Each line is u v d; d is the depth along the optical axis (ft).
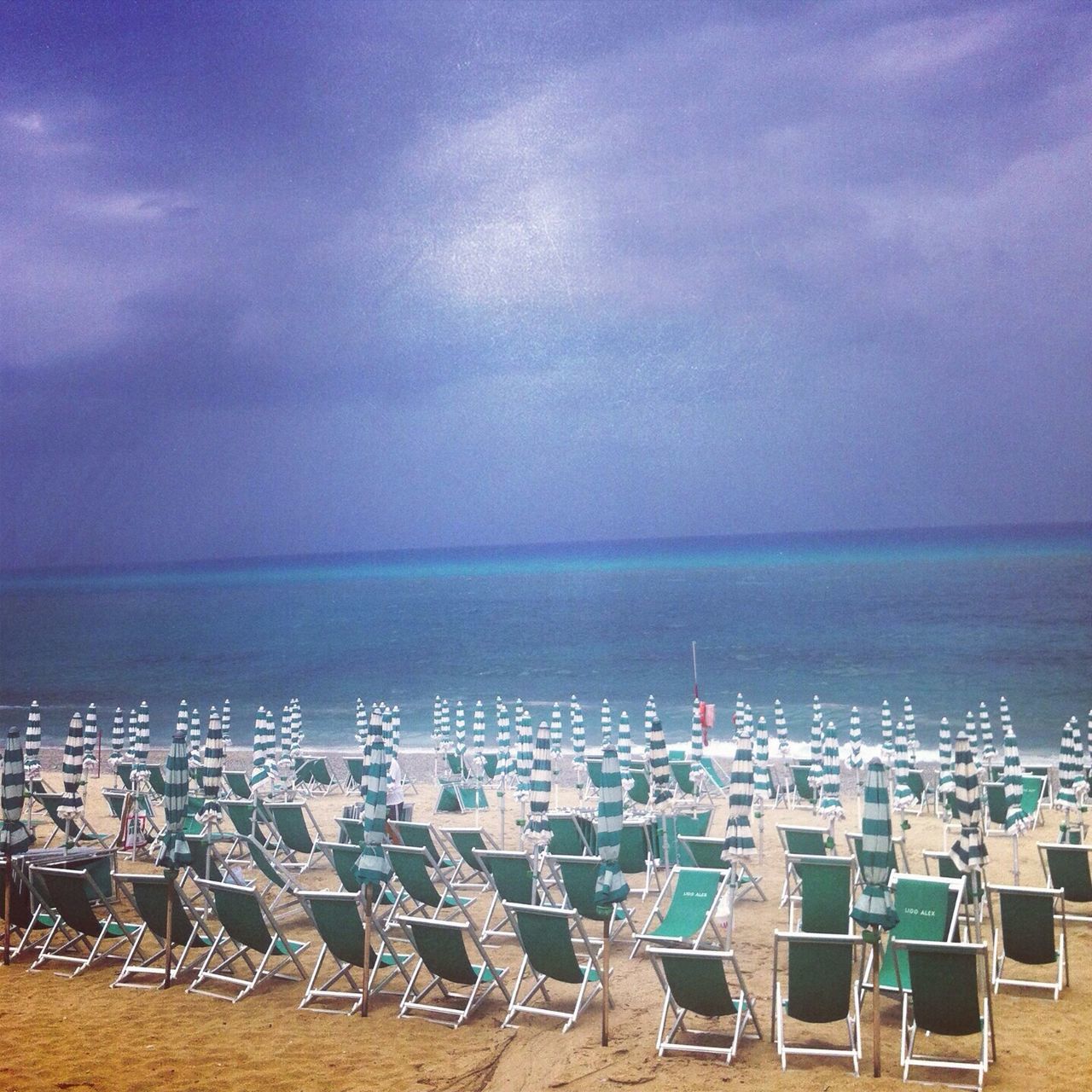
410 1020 22.66
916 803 46.21
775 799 48.37
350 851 28.60
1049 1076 19.40
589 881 26.11
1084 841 35.37
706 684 112.37
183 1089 19.33
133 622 250.37
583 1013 23.03
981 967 21.07
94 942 28.60
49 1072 20.16
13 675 151.12
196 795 38.70
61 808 33.78
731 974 25.22
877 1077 19.35
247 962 25.75
